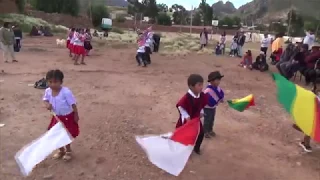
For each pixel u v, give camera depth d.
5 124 7.45
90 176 5.46
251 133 7.70
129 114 8.51
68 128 5.64
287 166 6.16
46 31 34.06
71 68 14.84
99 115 8.30
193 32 63.81
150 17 80.75
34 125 7.48
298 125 6.05
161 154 4.99
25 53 19.69
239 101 6.97
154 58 19.73
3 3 41.34
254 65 16.89
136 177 5.48
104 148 6.45
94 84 11.69
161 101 9.89
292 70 14.59
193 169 5.82
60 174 5.48
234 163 6.15
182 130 5.20
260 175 5.77
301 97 6.23
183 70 15.67
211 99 6.92
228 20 75.62
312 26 57.34
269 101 10.59
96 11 62.72
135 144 6.69
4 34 15.66
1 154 6.05
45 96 5.64
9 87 10.69
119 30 53.78
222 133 7.58
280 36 19.09
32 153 5.12
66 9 61.12
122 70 14.94
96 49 24.09
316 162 6.38
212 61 19.56
